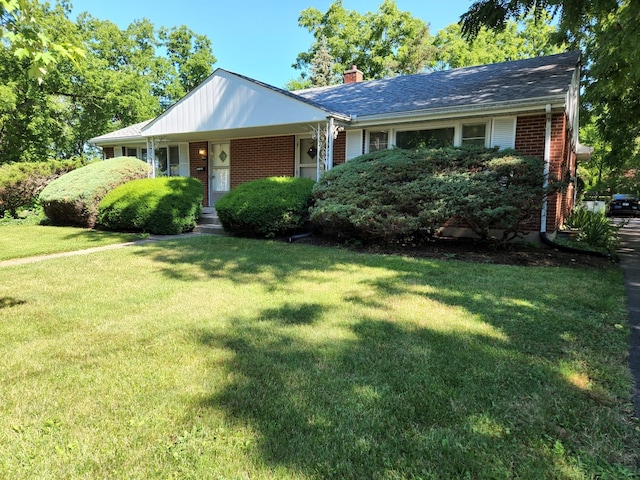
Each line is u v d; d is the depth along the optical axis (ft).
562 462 5.70
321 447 5.99
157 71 89.81
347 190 23.86
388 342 9.81
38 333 10.49
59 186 34.50
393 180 23.38
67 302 13.17
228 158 42.11
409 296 13.67
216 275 16.83
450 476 5.43
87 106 67.87
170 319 11.50
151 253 21.66
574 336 10.21
